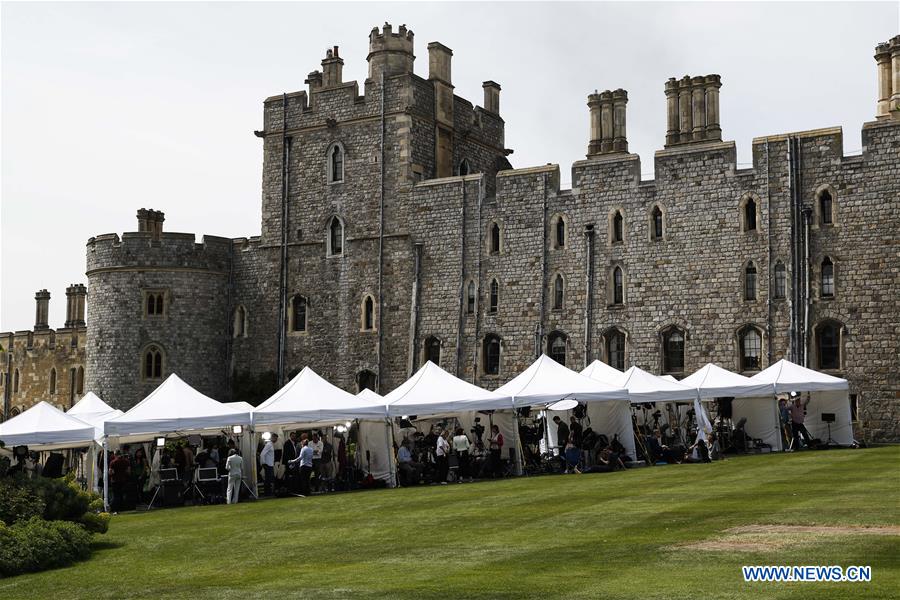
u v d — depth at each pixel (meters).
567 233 44.41
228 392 52.28
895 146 38.59
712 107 45.00
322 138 50.81
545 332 44.38
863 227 38.91
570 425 34.38
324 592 14.03
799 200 40.06
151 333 50.94
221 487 29.36
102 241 51.81
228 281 52.84
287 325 50.94
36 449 33.22
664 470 29.36
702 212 41.78
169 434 34.62
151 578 16.19
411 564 15.94
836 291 39.22
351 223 49.59
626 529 17.92
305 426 35.66
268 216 51.94
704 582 13.36
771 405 35.38
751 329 40.56
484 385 45.50
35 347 70.44
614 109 46.81
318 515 23.33
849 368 38.72
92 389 51.44
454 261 46.75
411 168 48.41
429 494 26.72
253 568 16.56
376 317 48.38
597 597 12.76
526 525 19.27
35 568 17.66
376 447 31.33
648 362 42.31
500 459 31.53
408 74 48.69
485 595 13.20
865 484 22.19
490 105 55.19
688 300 41.75
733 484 23.88
